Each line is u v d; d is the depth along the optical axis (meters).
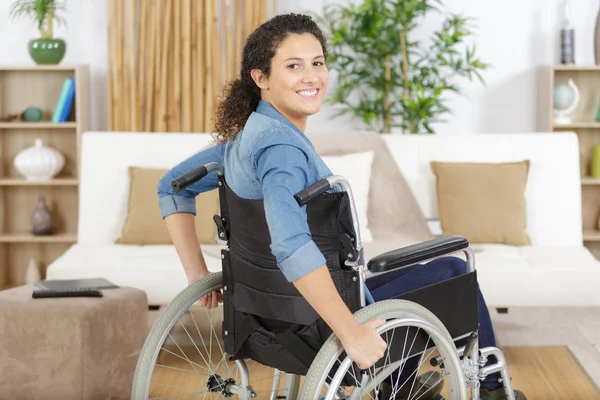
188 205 2.11
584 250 3.63
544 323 3.82
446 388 2.84
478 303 2.26
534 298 3.26
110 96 4.79
